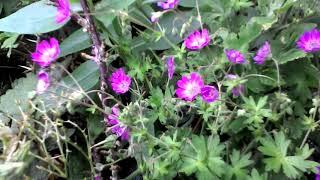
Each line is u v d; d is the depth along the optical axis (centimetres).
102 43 25
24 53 33
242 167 21
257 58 23
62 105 25
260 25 23
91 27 25
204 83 24
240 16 26
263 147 21
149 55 28
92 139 26
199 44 24
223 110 22
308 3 26
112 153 24
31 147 23
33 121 23
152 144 22
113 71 27
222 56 24
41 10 27
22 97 27
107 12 25
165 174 22
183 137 22
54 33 32
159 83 26
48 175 24
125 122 22
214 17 27
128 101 28
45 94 26
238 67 24
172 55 25
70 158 26
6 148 21
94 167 25
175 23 28
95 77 27
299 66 24
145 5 28
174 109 23
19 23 27
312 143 25
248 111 22
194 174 23
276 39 25
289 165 21
